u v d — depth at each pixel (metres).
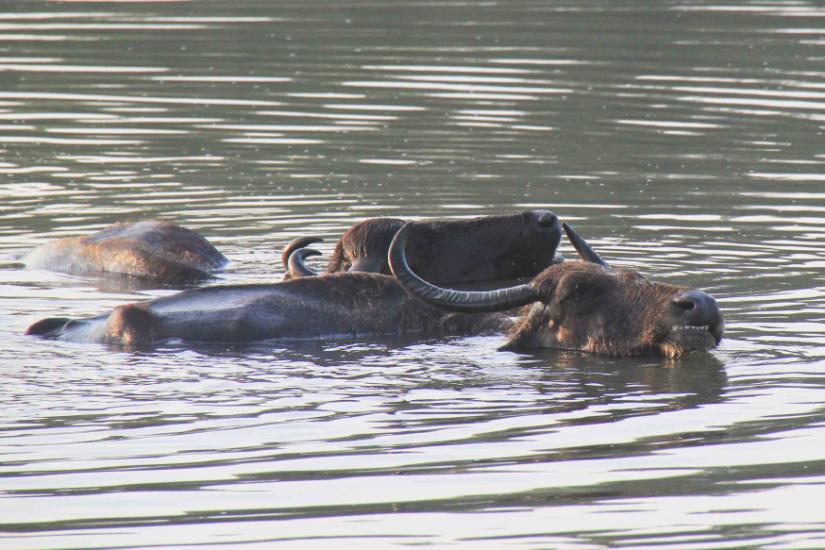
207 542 27.03
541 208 59.06
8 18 104.19
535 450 31.78
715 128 73.44
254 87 83.31
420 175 64.94
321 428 33.25
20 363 38.94
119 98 81.25
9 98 80.94
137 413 34.31
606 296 40.94
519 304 41.59
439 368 39.06
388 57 90.88
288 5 110.38
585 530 27.50
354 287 44.12
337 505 28.69
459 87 82.62
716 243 53.16
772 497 29.02
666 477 30.12
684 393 36.12
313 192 62.28
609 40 95.38
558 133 72.75
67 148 70.88
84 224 57.66
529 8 108.00
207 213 59.19
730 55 90.38
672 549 26.61
